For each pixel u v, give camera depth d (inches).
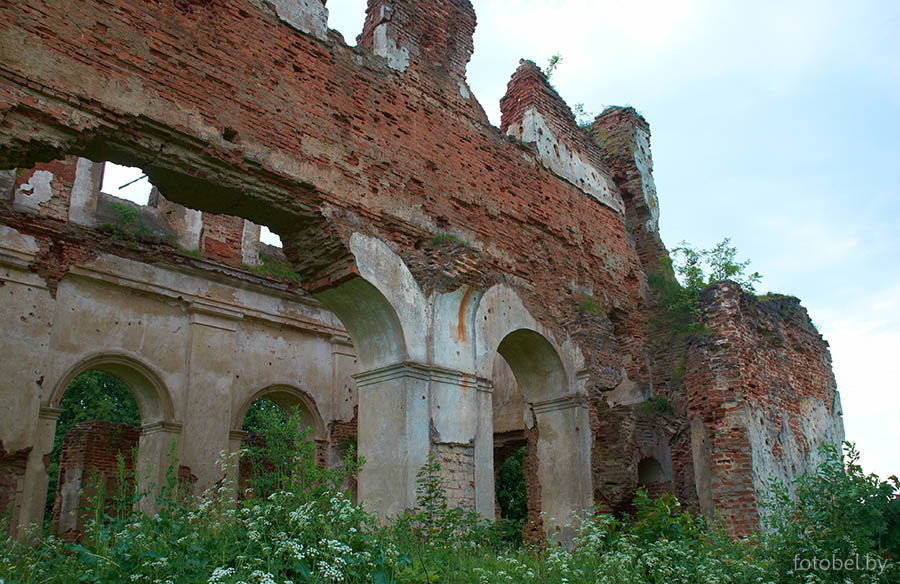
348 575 233.8
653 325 605.0
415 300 403.5
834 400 657.0
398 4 462.6
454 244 428.5
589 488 471.5
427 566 269.7
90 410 968.3
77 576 229.1
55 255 552.4
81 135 298.4
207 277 644.1
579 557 318.3
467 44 505.7
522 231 504.4
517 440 650.2
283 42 382.0
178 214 665.0
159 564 208.8
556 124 580.4
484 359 434.0
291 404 695.7
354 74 414.9
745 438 476.4
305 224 377.1
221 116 343.6
